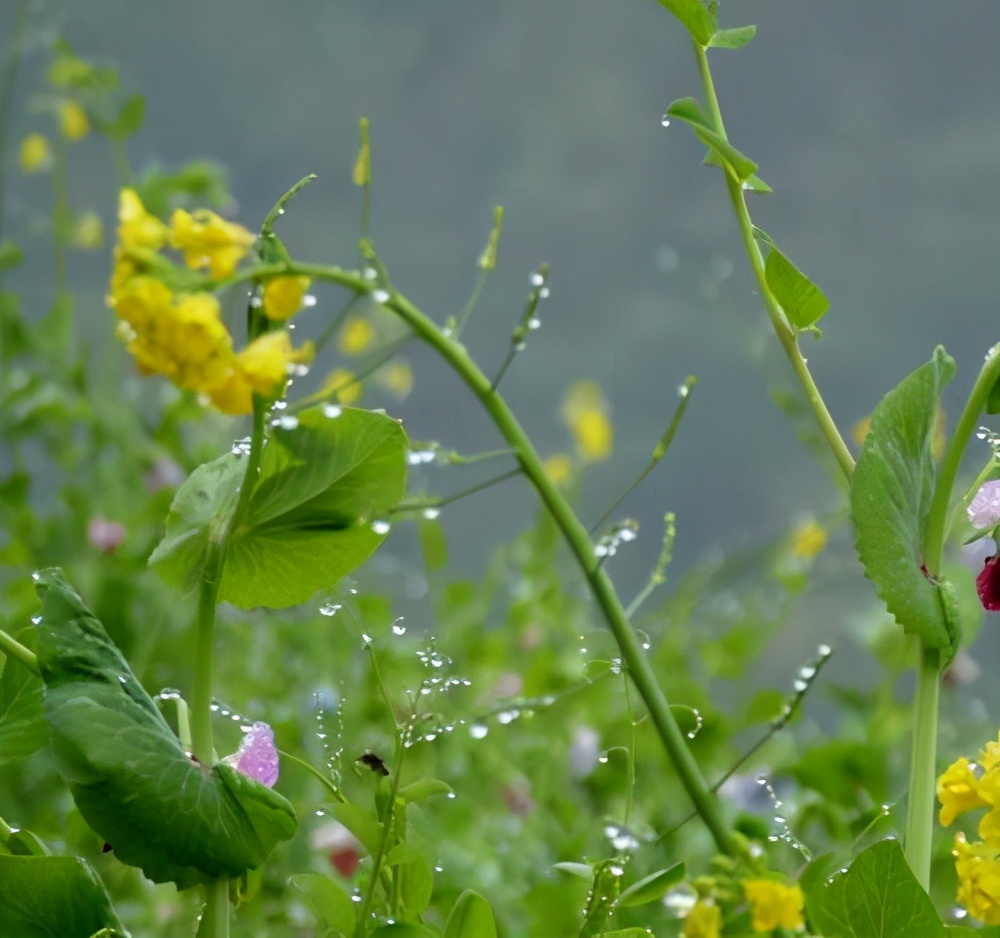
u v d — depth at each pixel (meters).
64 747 1.76
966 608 2.03
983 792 1.80
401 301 1.81
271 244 1.78
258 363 1.75
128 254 1.75
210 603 1.80
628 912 1.93
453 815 2.16
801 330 1.86
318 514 1.82
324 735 1.96
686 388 1.84
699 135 1.86
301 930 1.99
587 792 2.38
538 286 1.82
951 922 2.02
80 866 1.79
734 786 2.15
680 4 1.86
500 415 1.83
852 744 2.12
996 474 1.86
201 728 1.79
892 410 1.83
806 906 1.80
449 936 1.83
